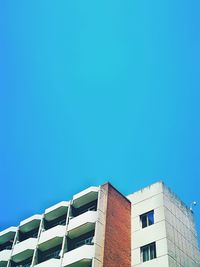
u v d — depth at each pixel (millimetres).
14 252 39438
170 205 35438
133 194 38438
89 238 33906
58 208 39094
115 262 30531
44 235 37156
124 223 34781
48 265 32594
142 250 32406
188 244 34031
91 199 36875
